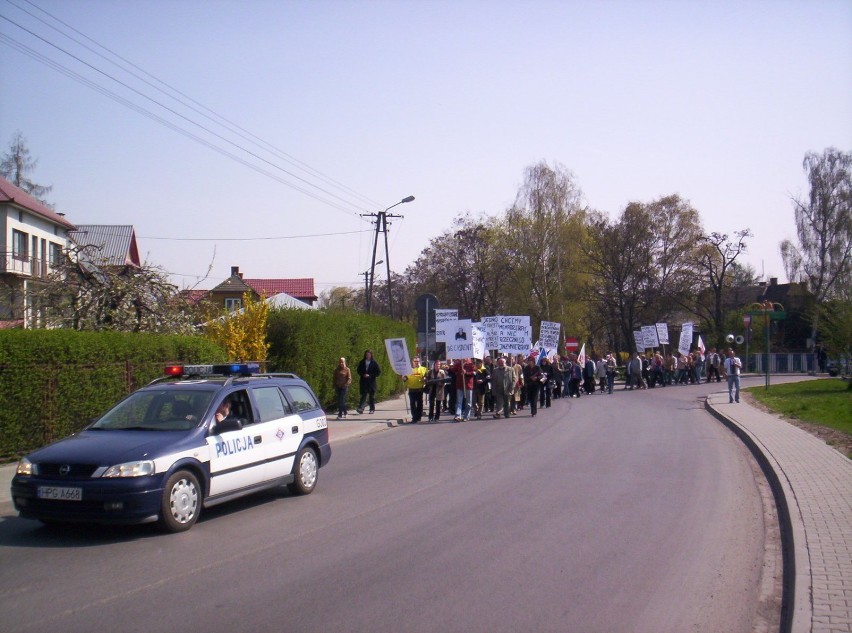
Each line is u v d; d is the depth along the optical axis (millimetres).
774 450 14922
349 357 28422
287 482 10812
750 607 6211
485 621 5777
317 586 6664
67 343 15008
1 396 13609
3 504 10734
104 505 8234
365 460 15000
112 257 22750
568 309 53469
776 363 60469
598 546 8039
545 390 28078
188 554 7812
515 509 9906
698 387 41000
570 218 53500
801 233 66500
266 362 23141
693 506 10164
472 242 59531
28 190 56094
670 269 60281
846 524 8656
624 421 22203
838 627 5453
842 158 65562
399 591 6512
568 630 5613
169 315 21984
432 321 25953
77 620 5840
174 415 9648
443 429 21188
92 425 9773
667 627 5719
